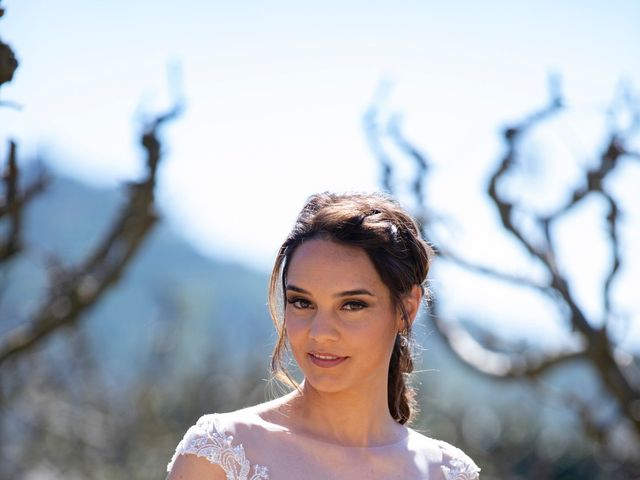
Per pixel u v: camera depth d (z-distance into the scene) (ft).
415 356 11.46
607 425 24.91
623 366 22.62
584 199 21.44
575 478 43.70
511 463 43.83
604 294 21.62
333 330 9.78
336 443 10.27
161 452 42.98
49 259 20.62
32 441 40.68
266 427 10.02
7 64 10.36
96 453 41.47
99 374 42.22
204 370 46.80
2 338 20.74
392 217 10.32
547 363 23.16
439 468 10.82
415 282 10.51
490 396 49.06
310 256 9.87
